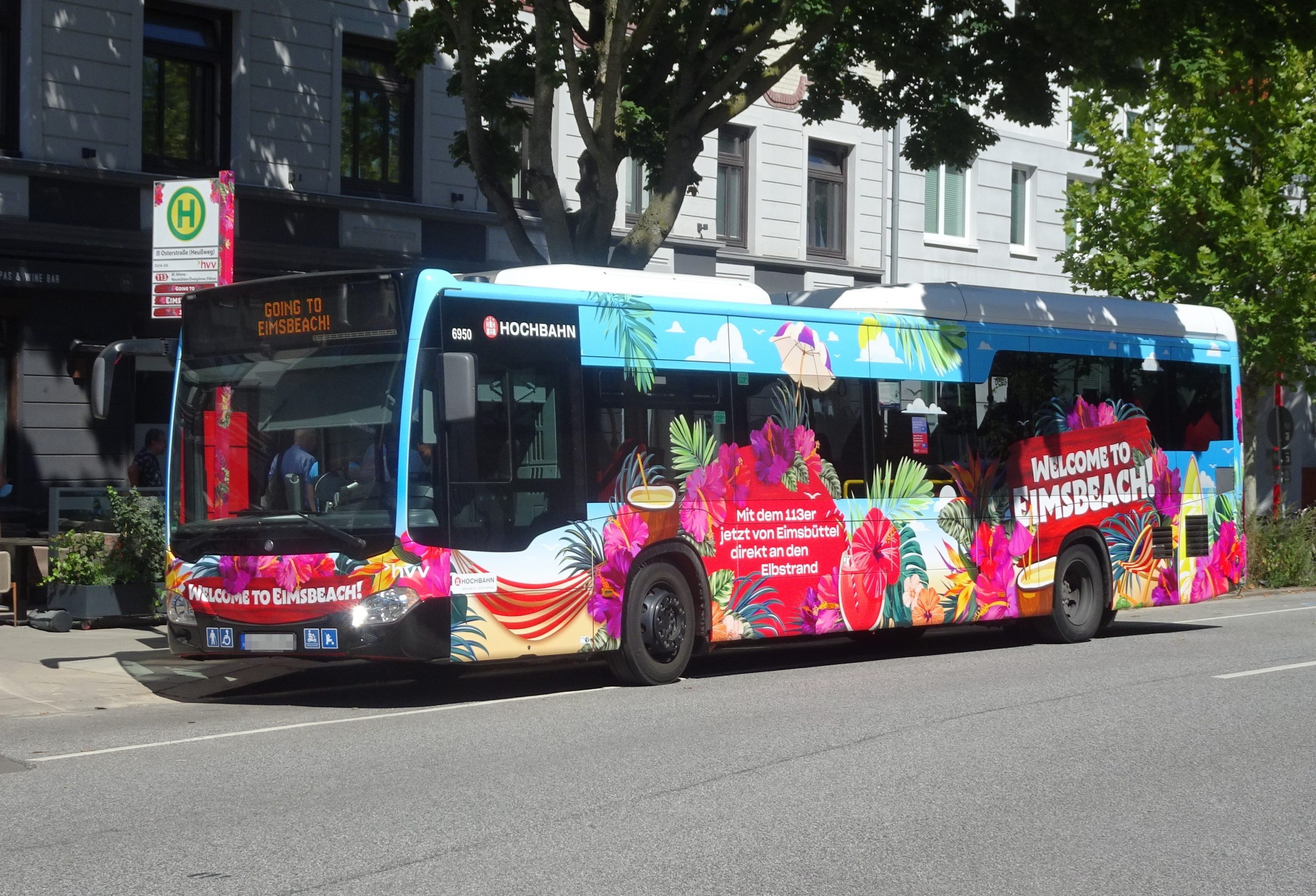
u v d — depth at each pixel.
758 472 12.52
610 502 11.47
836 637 16.67
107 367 11.68
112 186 19.16
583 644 11.25
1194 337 16.73
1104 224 25.39
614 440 11.55
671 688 11.64
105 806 7.15
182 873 5.87
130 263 19.17
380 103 21.98
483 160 16.11
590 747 8.80
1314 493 39.44
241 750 8.73
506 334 10.95
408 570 10.29
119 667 12.52
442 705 10.75
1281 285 24.25
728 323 12.45
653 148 16.66
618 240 25.02
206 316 11.20
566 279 11.52
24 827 6.68
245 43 20.30
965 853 6.37
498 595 10.71
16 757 8.50
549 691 11.59
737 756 8.50
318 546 10.43
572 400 11.31
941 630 17.73
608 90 14.89
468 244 22.69
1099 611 15.52
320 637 10.35
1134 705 10.58
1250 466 25.94
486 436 10.74
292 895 5.55
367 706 10.80
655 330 11.93
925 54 16.58
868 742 8.98
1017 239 33.59
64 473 18.83
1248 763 8.45
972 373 14.40
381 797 7.34
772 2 15.73
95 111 19.03
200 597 10.84
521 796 7.39
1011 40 16.62
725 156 27.17
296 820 6.82
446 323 10.61
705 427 12.19
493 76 16.34
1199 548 16.59
